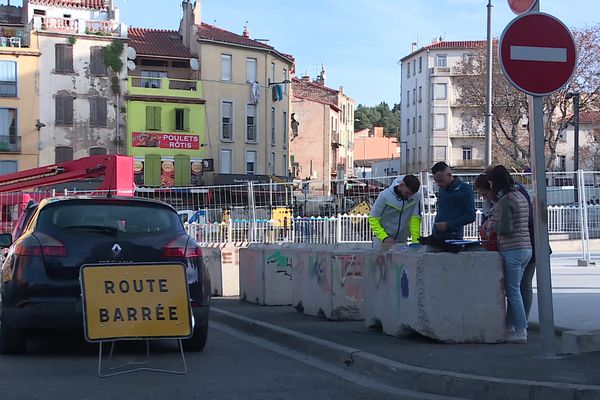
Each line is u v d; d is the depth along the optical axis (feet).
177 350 27.53
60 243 24.38
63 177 59.52
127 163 58.65
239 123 170.81
